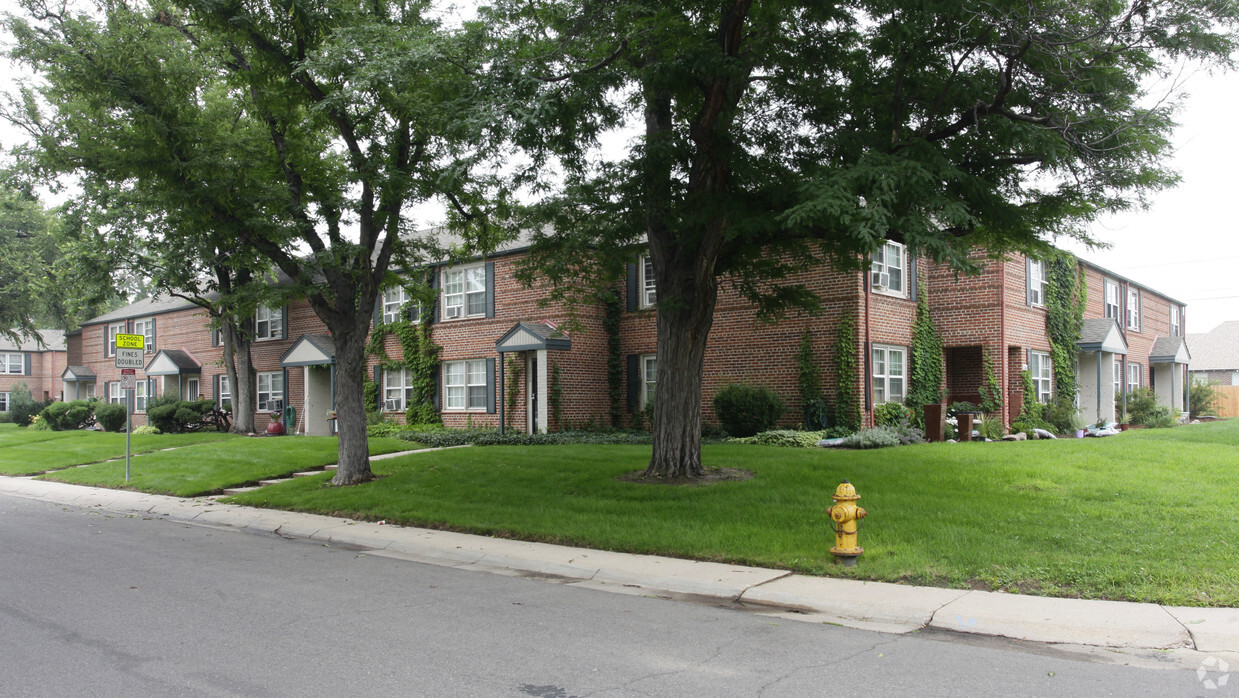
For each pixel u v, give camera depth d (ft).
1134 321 105.50
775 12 36.19
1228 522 28.63
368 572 28.63
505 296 81.00
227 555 32.22
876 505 33.96
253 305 48.60
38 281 130.41
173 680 16.62
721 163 38.34
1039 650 18.71
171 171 43.01
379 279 50.31
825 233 38.24
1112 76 33.47
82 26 41.70
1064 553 25.80
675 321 43.19
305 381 97.35
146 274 80.02
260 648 18.97
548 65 36.45
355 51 38.04
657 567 27.25
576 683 16.40
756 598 23.53
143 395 130.00
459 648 18.94
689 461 43.01
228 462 61.57
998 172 36.99
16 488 58.49
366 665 17.62
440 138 44.62
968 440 64.03
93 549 33.65
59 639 19.81
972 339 72.08
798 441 60.08
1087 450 48.62
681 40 35.58
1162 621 19.67
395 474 50.47
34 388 179.93
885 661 17.84
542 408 75.15
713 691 15.88
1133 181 34.60
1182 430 68.69
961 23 32.63
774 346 68.80
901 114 37.55
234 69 46.75
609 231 42.88
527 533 33.30
